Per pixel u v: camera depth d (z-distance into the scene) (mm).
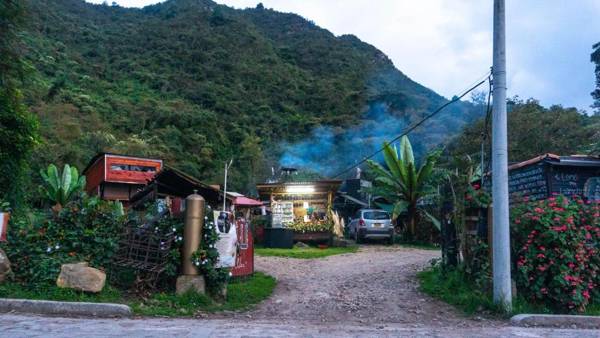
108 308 6574
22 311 6516
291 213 22266
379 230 20828
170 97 63781
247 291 8531
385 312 7500
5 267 7230
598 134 23016
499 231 7363
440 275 9570
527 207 7965
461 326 6488
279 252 16625
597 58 32812
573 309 7184
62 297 6871
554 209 7633
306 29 113938
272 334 5492
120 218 8258
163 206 8703
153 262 7676
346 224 30125
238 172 46375
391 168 21797
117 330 5434
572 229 7461
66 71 57469
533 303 7469
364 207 30781
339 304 8047
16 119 13500
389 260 14219
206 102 64312
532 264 7484
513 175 11508
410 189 21578
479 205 8375
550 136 24844
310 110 69000
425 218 21562
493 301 7320
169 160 44500
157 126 52281
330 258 15148
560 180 10227
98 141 38562
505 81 7695
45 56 56344
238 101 65625
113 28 84938
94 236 7953
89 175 27719
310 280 10539
